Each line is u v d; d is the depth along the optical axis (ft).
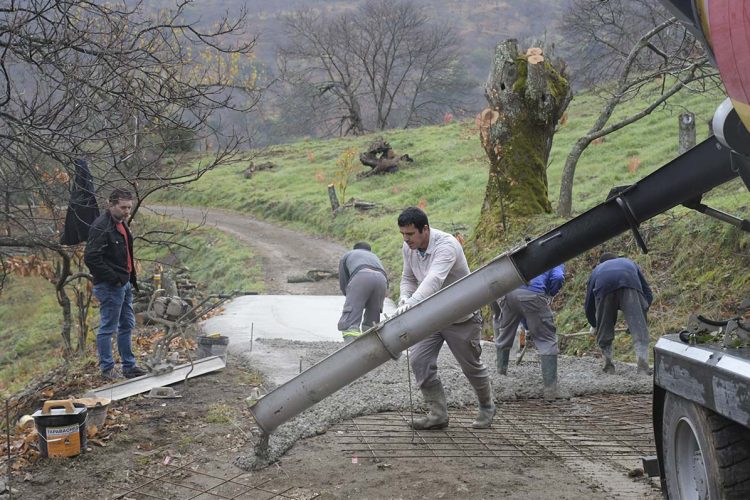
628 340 32.91
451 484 16.07
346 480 16.51
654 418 13.73
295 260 76.54
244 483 16.37
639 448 19.04
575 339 35.32
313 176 127.03
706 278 33.24
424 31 192.95
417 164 116.78
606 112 46.91
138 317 40.68
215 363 25.58
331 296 50.90
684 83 44.37
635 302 27.20
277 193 118.21
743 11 9.07
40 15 23.09
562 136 99.40
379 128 193.77
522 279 13.91
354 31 190.39
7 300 82.38
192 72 28.17
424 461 17.76
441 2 366.63
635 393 25.71
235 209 119.34
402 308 15.84
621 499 15.14
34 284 84.23
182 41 27.20
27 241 26.27
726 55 9.83
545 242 13.64
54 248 26.86
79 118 24.61
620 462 17.85
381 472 16.98
